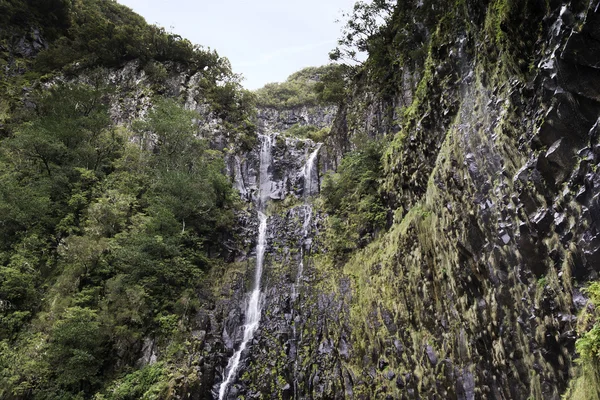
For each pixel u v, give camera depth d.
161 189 24.80
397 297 15.59
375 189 22.28
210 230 24.86
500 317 9.68
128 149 28.39
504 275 9.65
